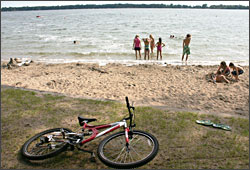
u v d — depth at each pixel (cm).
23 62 1516
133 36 2812
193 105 714
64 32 3519
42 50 1945
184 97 799
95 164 388
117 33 3172
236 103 726
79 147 433
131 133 398
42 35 3138
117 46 2044
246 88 891
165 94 838
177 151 415
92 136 385
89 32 3391
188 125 515
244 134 472
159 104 722
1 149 438
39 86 969
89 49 1931
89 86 964
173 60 1520
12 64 1427
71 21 7050
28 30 4112
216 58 1571
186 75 1122
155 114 577
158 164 380
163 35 2891
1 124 542
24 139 473
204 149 420
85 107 639
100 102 676
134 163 342
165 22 5809
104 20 7081
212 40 2356
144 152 416
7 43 2378
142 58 1598
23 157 411
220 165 376
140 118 553
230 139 452
